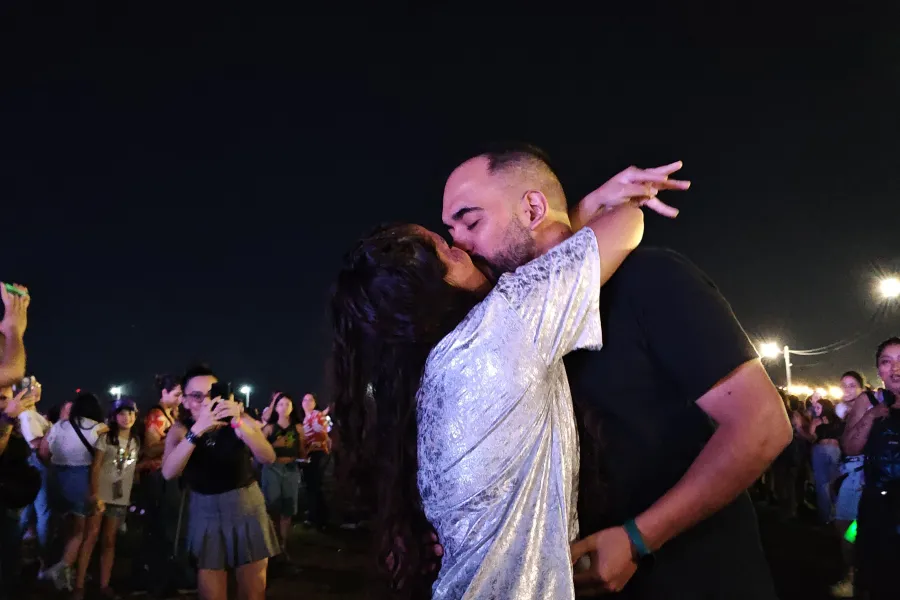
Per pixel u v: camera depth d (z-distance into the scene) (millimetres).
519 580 1191
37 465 7102
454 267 1462
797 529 9617
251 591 4352
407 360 1401
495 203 1541
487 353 1255
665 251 1453
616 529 1311
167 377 7402
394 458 1392
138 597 6367
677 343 1352
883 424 4344
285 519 7852
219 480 4289
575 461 1309
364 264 1417
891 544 4207
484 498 1226
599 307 1404
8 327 3994
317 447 10359
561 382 1323
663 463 1417
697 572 1382
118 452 6559
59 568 6273
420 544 1381
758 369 1328
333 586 6711
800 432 10781
